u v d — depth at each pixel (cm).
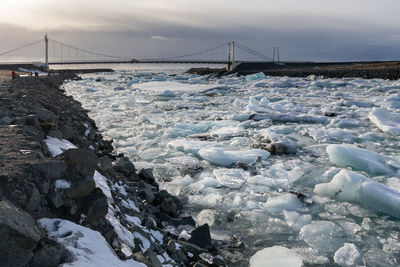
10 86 1731
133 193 649
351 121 1766
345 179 778
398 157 1132
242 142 1347
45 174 363
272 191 831
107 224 387
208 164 1062
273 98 2988
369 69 5541
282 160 1108
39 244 287
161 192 711
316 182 892
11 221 252
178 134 1487
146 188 721
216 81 6228
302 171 967
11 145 477
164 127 1697
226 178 903
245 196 793
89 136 1112
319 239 598
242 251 556
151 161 1102
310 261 535
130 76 8012
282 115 1902
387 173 962
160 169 998
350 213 712
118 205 520
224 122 1759
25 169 359
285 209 716
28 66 8062
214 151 1082
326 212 714
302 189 845
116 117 1983
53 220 338
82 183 374
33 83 2256
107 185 570
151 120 1803
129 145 1312
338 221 675
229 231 627
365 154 1039
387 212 705
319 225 641
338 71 5738
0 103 854
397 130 1530
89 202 376
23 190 334
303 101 2770
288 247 577
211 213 684
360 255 545
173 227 604
